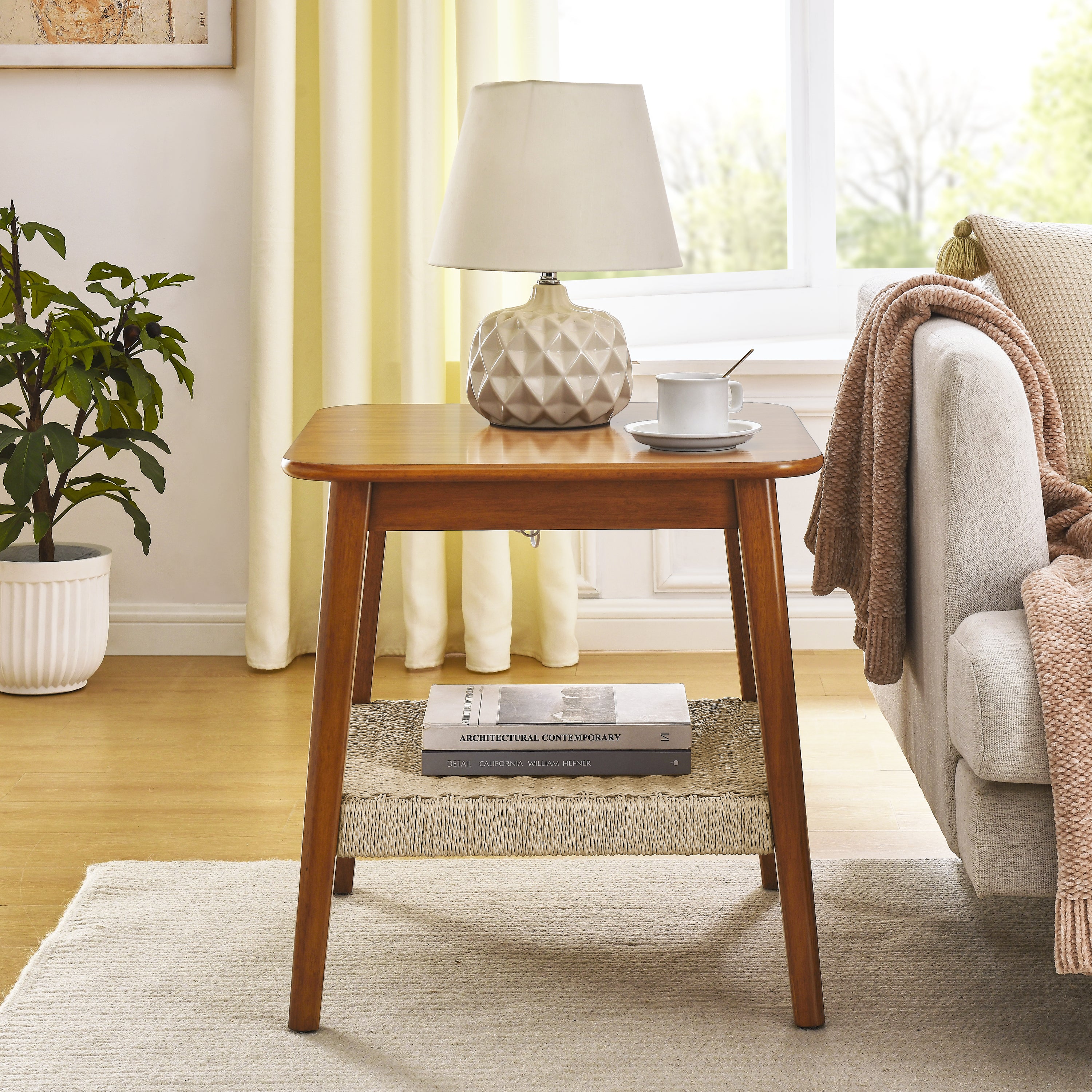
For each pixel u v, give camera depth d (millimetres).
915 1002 1393
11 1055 1307
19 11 2600
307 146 2619
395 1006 1404
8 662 2463
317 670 1312
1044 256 1688
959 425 1293
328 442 1396
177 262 2699
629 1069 1279
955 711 1241
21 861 1771
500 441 1405
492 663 2646
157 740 2262
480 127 1402
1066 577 1264
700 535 2766
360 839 1319
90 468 2764
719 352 2771
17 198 2678
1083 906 1131
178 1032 1352
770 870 1662
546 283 1518
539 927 1583
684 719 1396
